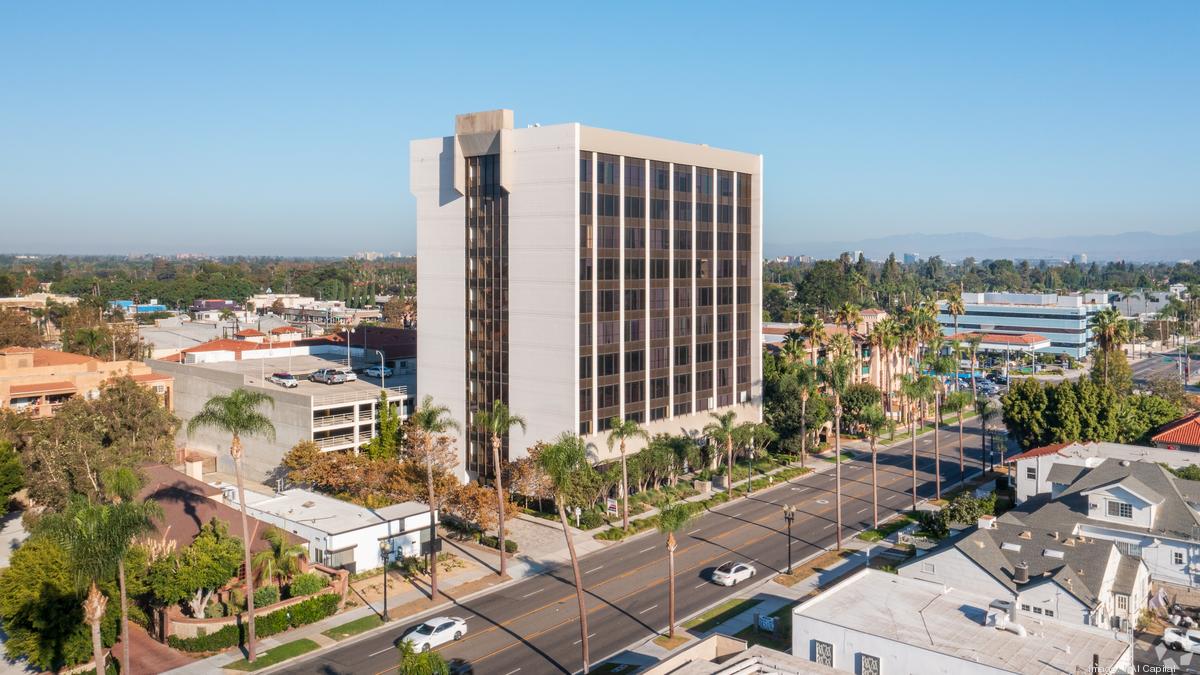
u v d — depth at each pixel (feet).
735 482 329.52
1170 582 213.66
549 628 197.67
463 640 190.70
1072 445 289.53
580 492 267.59
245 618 188.96
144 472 256.73
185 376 369.09
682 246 330.54
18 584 176.14
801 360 403.75
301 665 178.09
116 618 184.14
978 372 636.07
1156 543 215.31
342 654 183.21
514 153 296.51
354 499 272.31
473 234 310.24
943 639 144.56
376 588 220.84
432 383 325.21
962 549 194.39
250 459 335.47
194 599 191.52
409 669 142.51
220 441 351.25
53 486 248.11
